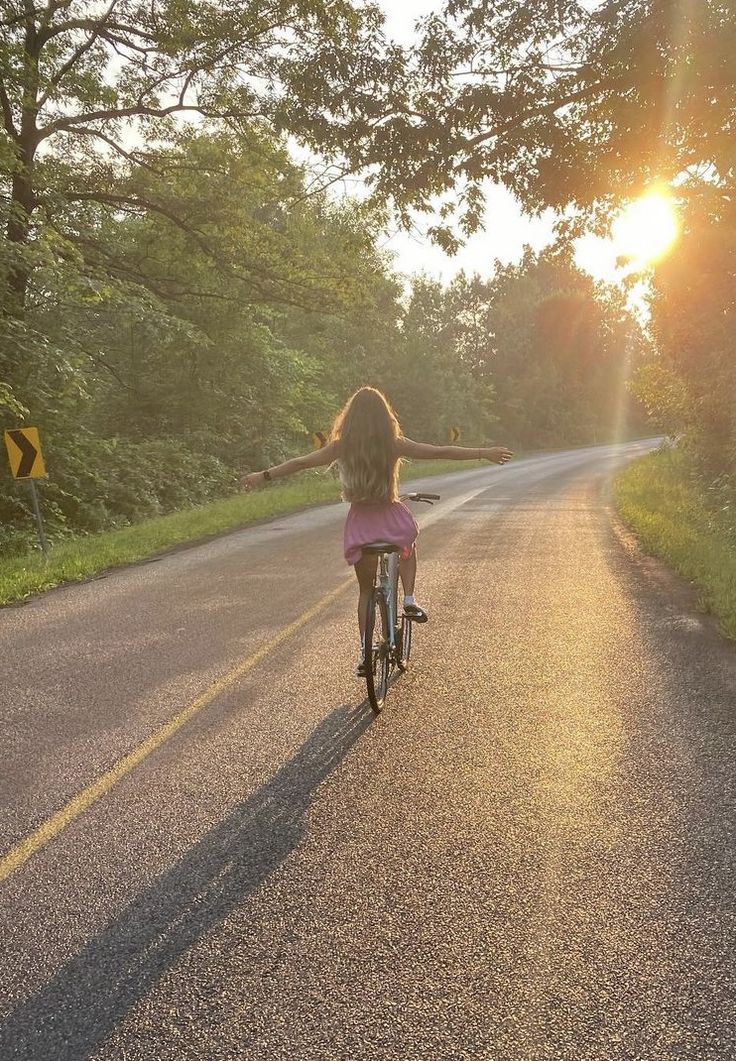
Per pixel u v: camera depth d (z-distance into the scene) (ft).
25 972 8.61
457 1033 7.50
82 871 10.69
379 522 16.48
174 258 81.30
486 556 37.70
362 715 16.53
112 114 67.77
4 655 22.26
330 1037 7.48
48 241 56.90
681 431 72.84
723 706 16.71
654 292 56.65
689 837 11.19
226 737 15.48
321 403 117.39
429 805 12.35
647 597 28.09
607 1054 7.20
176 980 8.38
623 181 43.32
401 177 43.39
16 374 56.34
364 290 86.38
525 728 15.57
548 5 37.68
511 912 9.45
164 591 31.50
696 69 35.63
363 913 9.51
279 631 23.97
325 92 42.37
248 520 59.47
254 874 10.48
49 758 14.67
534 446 275.59
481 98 40.34
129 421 91.15
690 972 8.30
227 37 63.26
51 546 49.01
